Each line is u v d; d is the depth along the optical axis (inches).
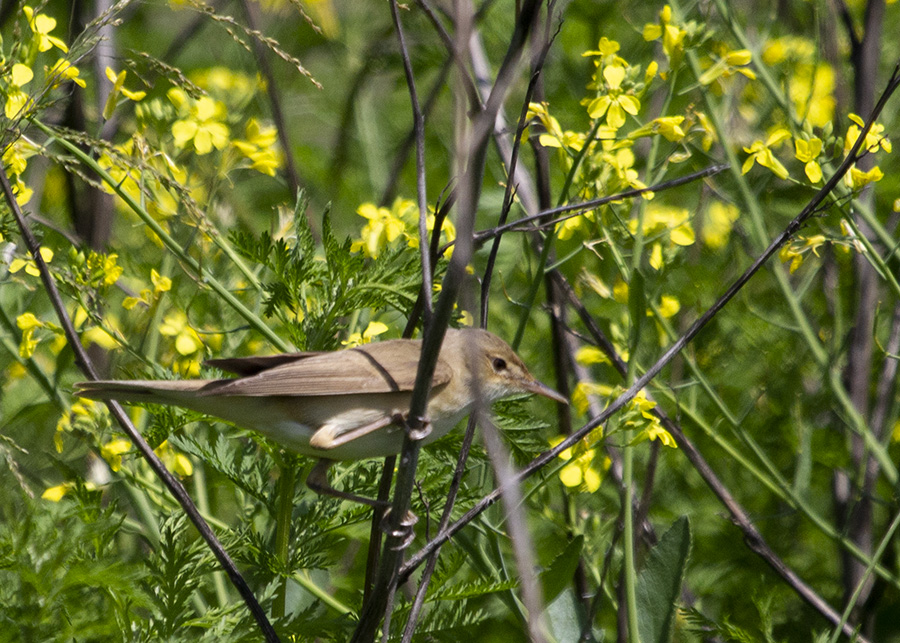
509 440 337.4
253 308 411.2
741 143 458.0
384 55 580.4
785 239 292.2
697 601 404.5
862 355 427.8
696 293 449.1
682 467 456.8
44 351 450.9
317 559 323.3
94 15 447.8
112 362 431.5
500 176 542.0
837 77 454.9
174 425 322.7
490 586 303.3
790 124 397.7
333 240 330.0
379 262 336.5
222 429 390.0
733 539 446.3
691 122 382.0
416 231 371.2
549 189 391.2
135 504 363.3
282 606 326.0
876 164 442.0
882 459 382.0
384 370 318.3
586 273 395.5
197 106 377.7
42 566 279.1
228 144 388.2
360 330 394.0
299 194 338.6
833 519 445.4
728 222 467.2
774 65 442.3
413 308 320.8
